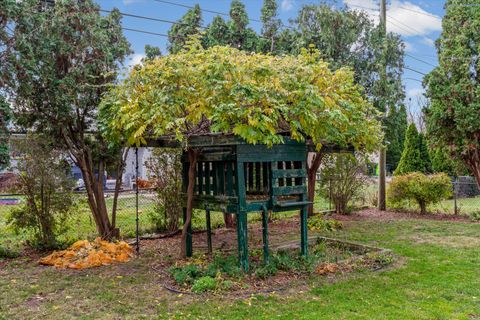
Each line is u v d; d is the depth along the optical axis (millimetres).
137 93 4953
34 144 6406
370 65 10336
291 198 5934
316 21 10242
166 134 5457
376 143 7430
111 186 16562
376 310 3887
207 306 4012
